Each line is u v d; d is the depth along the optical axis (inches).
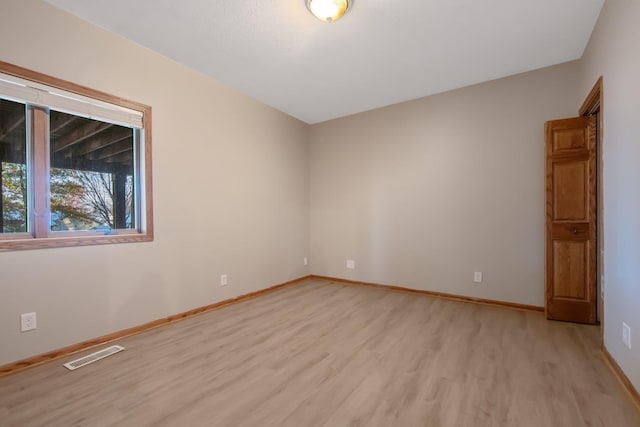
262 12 87.0
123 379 75.0
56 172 90.0
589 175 108.9
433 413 61.7
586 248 109.8
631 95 68.1
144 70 107.0
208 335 102.6
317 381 73.8
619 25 74.0
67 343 88.7
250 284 149.9
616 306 76.4
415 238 154.3
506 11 86.7
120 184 105.4
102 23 92.6
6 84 77.7
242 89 141.9
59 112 90.4
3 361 77.4
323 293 156.4
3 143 80.7
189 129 122.3
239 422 59.2
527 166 126.3
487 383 72.5
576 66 116.0
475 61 116.0
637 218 65.6
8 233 81.7
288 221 175.6
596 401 65.3
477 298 137.8
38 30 82.4
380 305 135.2
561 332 103.0
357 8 84.9
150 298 109.4
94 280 94.9
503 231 131.6
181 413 62.0
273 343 95.8
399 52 108.7
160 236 112.7
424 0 81.8
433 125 147.9
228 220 138.9
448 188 144.3
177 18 89.7
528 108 125.3
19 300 80.0
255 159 153.4
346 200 178.2
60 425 58.7
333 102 157.6
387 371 78.4
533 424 58.3
